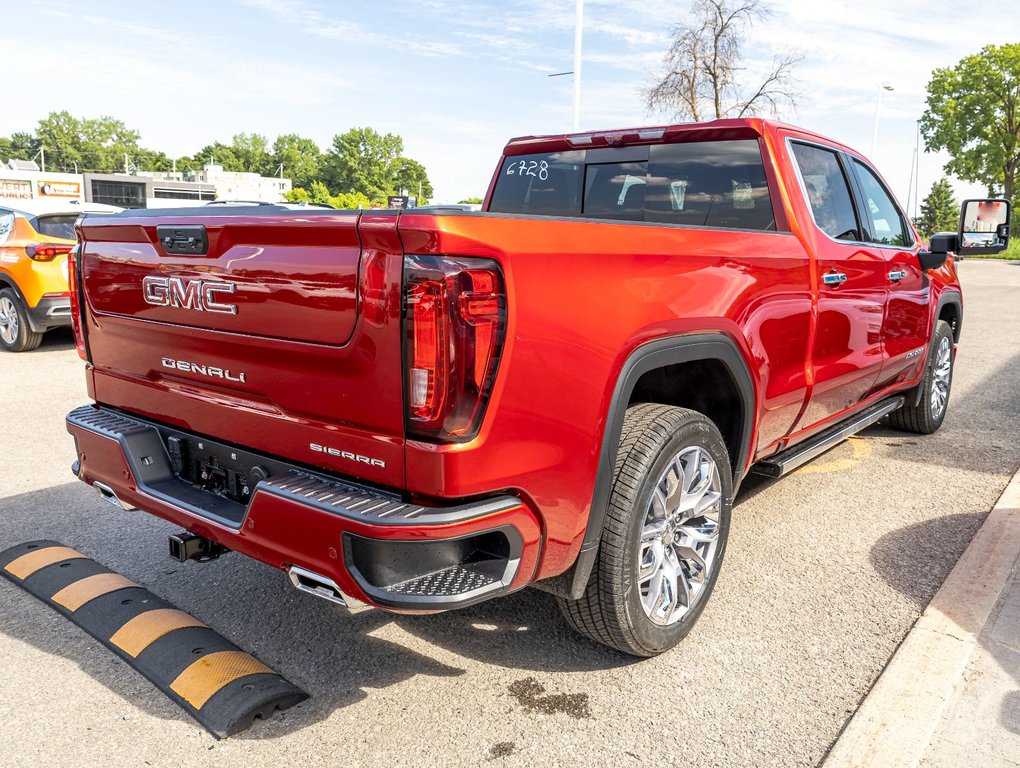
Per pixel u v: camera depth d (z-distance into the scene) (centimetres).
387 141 16200
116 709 259
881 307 443
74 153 18688
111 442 296
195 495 279
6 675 276
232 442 267
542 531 235
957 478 497
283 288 235
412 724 254
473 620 321
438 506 217
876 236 460
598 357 240
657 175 401
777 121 380
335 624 316
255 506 238
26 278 875
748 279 309
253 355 251
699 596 301
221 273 253
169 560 371
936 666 280
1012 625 309
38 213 895
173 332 277
